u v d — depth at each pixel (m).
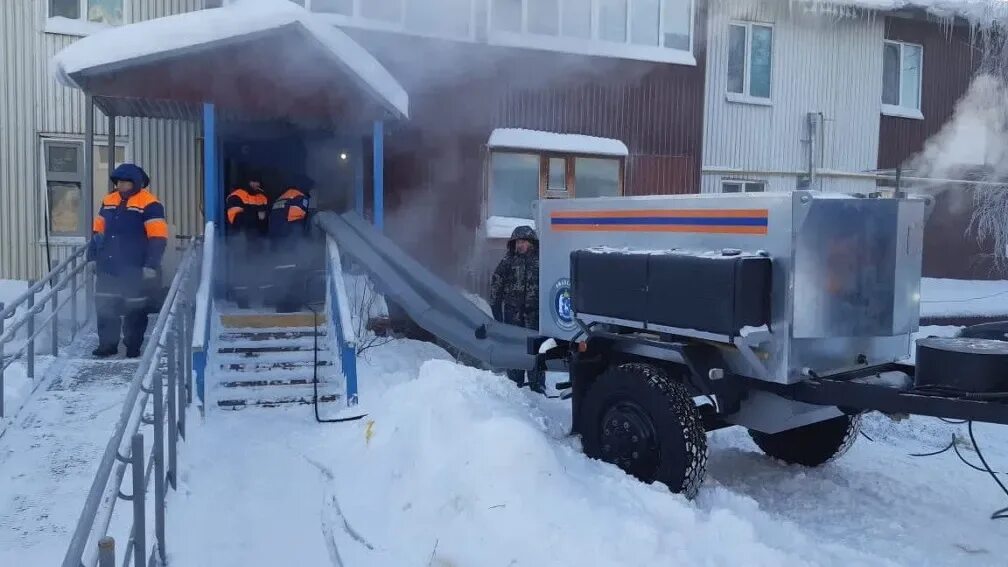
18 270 9.92
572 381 5.25
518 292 7.35
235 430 6.19
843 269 4.32
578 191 12.12
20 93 9.84
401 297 7.66
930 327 12.89
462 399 4.83
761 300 4.23
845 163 14.83
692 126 13.01
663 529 3.86
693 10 12.91
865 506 4.92
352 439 5.71
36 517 4.27
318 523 4.52
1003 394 3.73
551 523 3.75
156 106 8.84
